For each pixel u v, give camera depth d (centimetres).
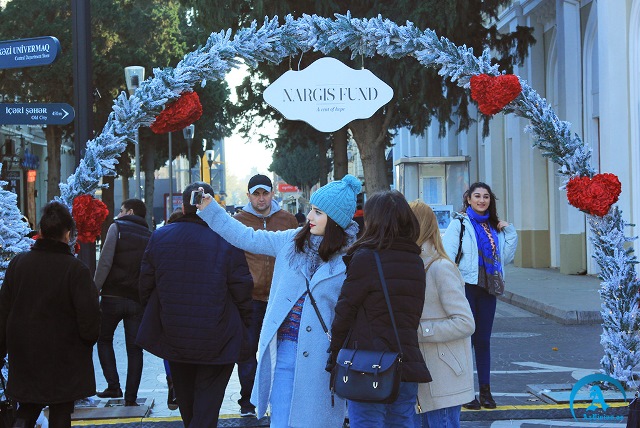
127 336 978
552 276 2697
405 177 3094
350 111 931
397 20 2350
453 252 908
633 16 2055
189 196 715
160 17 3872
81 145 1025
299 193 8956
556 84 3045
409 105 2547
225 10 2461
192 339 690
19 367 678
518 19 3195
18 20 3528
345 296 568
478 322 923
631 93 2081
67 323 682
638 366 1050
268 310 643
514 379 1152
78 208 852
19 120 903
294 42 908
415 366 564
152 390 1113
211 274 699
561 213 2780
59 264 683
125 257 973
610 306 978
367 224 581
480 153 4225
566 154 957
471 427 879
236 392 1086
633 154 2078
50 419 698
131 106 867
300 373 621
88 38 1030
